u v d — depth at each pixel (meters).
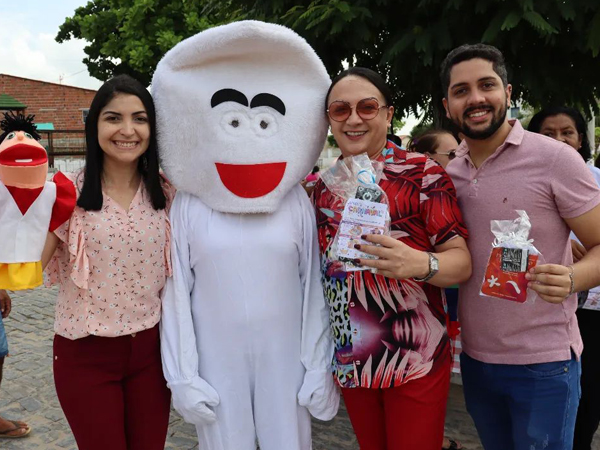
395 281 2.11
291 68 2.30
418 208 2.11
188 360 2.18
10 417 3.70
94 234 2.09
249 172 2.21
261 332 2.23
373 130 2.16
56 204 2.00
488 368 2.14
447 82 2.10
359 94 2.12
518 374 2.07
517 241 1.86
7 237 1.95
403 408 2.15
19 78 25.03
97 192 2.12
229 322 2.22
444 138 3.17
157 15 13.66
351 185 2.14
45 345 5.09
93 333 2.09
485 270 2.02
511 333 2.06
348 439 3.46
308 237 2.37
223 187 2.24
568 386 2.04
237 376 2.24
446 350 2.20
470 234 2.12
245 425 2.28
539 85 3.79
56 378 2.17
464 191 2.14
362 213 1.94
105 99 2.11
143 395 2.26
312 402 2.26
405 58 3.80
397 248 1.91
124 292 2.13
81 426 2.16
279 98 2.26
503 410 2.25
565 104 4.18
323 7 3.62
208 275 2.23
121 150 2.14
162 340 2.23
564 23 3.50
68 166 14.48
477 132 2.01
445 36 3.53
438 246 2.09
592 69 3.85
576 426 2.71
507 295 1.88
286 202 2.36
